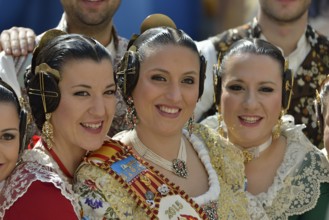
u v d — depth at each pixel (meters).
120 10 5.25
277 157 3.54
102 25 3.94
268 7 4.33
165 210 2.88
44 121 2.90
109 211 2.82
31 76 2.95
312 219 3.44
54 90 2.85
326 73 4.35
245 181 3.34
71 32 4.03
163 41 3.00
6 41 3.78
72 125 2.88
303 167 3.49
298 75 4.28
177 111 3.02
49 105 2.87
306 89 4.26
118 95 3.71
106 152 2.96
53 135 2.92
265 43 3.51
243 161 3.36
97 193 2.83
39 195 2.71
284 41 4.37
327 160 3.51
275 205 3.43
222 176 3.23
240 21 6.82
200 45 4.29
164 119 3.01
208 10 6.65
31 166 2.81
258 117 3.46
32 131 3.37
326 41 4.42
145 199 2.87
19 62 3.72
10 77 3.67
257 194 3.47
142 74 3.00
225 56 3.54
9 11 4.98
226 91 3.50
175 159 3.11
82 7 3.87
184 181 3.09
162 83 3.00
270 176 3.51
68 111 2.86
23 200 2.71
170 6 5.66
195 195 3.08
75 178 2.91
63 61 2.85
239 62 3.46
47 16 5.07
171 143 3.11
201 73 3.11
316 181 3.46
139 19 5.30
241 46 3.50
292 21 4.31
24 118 2.92
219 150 3.27
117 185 2.88
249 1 6.80
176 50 2.99
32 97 2.90
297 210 3.43
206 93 4.14
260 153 3.52
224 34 4.36
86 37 2.94
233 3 6.82
